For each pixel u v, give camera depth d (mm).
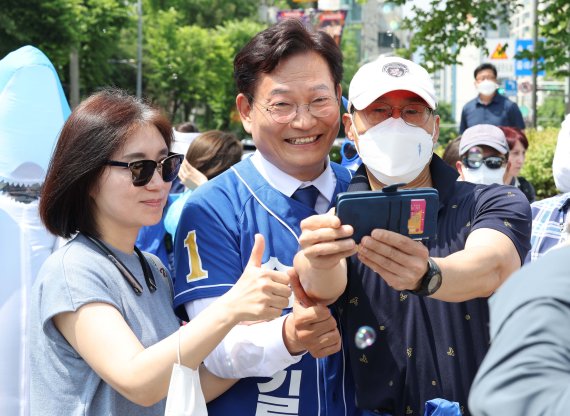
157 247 4062
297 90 2363
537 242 3367
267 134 2422
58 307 2084
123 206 2232
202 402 2016
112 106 2242
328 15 23875
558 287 1168
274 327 2250
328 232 1907
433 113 2363
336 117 2430
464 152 4180
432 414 2131
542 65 8797
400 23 9555
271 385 2375
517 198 2262
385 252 1920
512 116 8695
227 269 2393
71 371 2125
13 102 3035
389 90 2256
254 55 2395
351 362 2338
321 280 2104
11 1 20844
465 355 2232
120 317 2102
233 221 2445
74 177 2213
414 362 2260
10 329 2908
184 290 2389
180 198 4102
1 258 2949
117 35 28703
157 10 44094
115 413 2115
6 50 20969
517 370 1127
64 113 3191
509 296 1218
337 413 2389
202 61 39562
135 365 1997
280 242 2438
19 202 2996
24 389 2891
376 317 2301
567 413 1058
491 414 1127
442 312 2250
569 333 1130
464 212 2305
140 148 2230
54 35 21781
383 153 2283
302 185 2502
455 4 9188
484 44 9430
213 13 46500
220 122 42156
